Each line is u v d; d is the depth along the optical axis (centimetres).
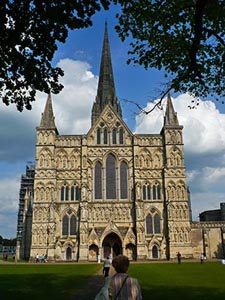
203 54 2528
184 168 9006
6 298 2322
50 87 2306
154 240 8594
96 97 10769
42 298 2350
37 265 6600
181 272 4428
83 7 1991
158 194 8981
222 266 5494
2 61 2133
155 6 2253
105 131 9381
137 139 9288
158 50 2478
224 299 2256
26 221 9425
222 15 1961
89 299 2353
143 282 3284
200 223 8775
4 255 9438
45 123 9262
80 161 9125
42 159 8994
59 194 8906
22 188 13488
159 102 2297
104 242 8675
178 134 9275
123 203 8850
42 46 2105
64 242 8531
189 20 2273
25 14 1958
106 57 11325
